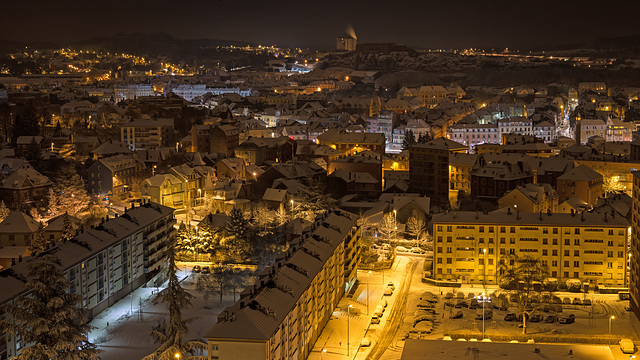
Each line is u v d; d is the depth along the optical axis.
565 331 176.12
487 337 170.25
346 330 175.00
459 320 182.50
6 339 144.50
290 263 160.38
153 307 187.75
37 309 127.31
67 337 128.88
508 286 188.75
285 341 140.25
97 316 181.38
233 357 127.81
